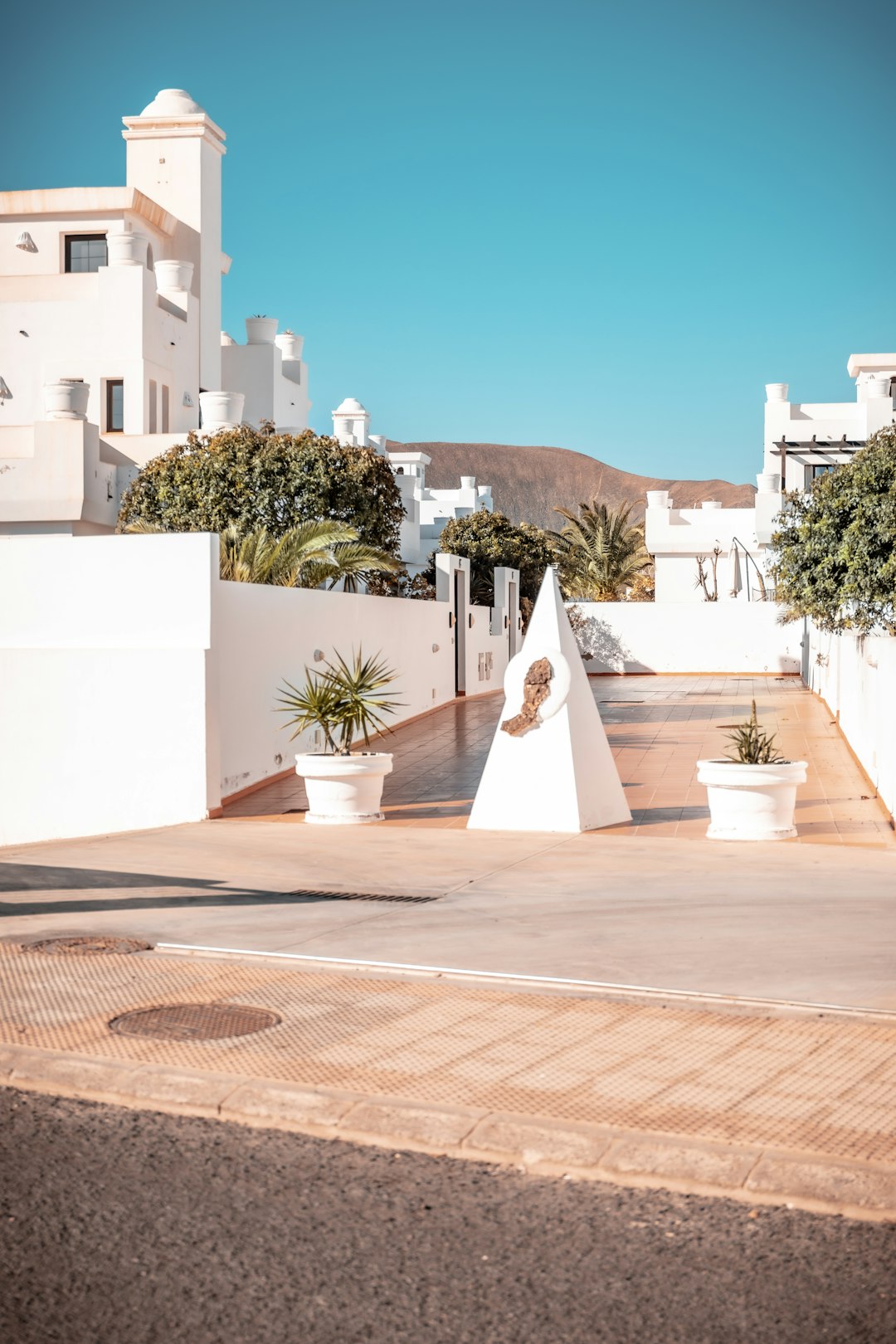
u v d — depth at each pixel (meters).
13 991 7.13
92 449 28.16
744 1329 3.78
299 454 27.31
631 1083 5.61
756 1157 4.84
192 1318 3.84
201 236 39.75
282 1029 6.41
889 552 22.97
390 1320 3.83
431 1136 5.14
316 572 22.25
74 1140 5.21
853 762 18.36
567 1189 4.74
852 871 10.55
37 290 34.00
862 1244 4.31
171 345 35.66
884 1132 5.04
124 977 7.40
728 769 12.34
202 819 14.70
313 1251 4.25
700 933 8.29
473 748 20.92
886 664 14.13
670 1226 4.43
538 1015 6.59
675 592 48.09
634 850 11.83
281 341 45.75
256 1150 5.11
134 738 14.95
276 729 17.78
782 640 42.38
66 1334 3.76
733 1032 6.29
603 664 43.59
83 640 15.33
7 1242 4.32
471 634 32.00
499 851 11.80
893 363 42.59
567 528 56.19
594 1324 3.80
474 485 69.25
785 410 39.53
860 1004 6.68
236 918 8.91
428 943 8.10
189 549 14.96
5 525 28.06
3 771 15.43
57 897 9.73
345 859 11.46
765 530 39.44
